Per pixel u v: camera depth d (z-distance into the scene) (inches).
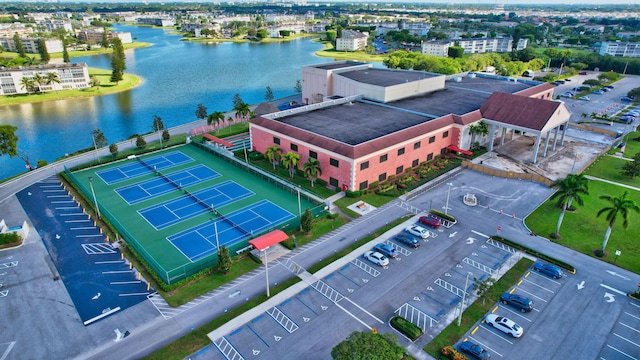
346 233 2706.7
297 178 3535.9
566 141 4333.2
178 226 2837.1
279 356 1775.3
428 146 3742.6
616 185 3363.7
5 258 2490.2
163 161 4008.4
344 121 3878.0
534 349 1798.7
